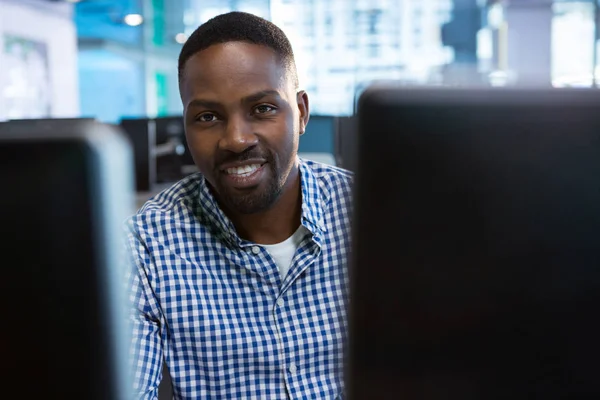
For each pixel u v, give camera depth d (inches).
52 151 9.9
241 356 34.3
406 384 12.1
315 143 115.2
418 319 11.7
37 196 10.0
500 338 11.8
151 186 121.6
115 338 10.7
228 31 30.6
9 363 10.7
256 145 31.1
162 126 125.3
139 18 334.3
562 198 11.1
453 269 11.4
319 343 35.1
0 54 238.5
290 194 35.0
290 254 35.6
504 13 299.6
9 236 10.1
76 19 318.7
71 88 298.5
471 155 10.9
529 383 12.0
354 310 11.8
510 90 10.9
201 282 34.7
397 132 10.8
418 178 11.0
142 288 34.0
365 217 11.2
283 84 31.6
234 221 35.2
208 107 30.8
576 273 11.4
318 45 306.8
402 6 306.0
